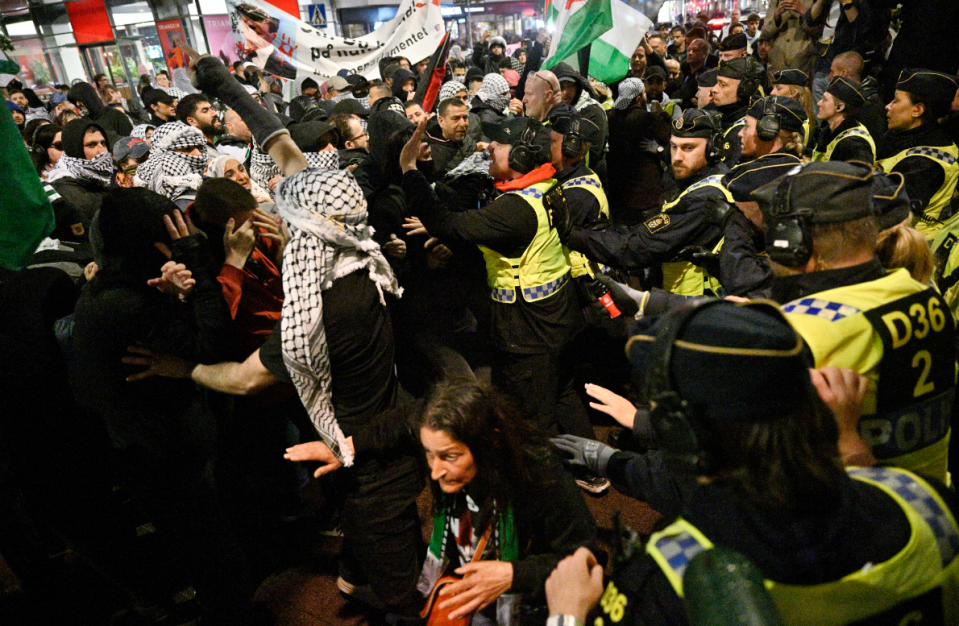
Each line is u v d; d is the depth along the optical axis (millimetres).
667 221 2541
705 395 800
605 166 4930
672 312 899
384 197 2986
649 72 7066
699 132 2814
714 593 680
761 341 792
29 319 2180
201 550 2242
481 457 1531
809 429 805
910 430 1209
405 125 2916
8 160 1912
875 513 857
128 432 2043
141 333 1895
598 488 2957
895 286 1216
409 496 1926
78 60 13375
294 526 3002
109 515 2434
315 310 1730
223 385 1914
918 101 3189
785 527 803
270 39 4992
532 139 2641
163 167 3312
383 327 1939
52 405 2232
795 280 1311
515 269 2670
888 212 1484
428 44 5430
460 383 1572
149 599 2506
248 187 3418
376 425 1845
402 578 1953
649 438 1399
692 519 874
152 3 11633
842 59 4754
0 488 2406
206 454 2213
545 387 2785
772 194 1319
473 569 1519
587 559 1138
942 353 1235
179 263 1915
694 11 16672
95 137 4191
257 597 2613
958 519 912
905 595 837
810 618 804
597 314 2984
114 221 1841
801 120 2684
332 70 5223
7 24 12703
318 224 1735
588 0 4176
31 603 2662
